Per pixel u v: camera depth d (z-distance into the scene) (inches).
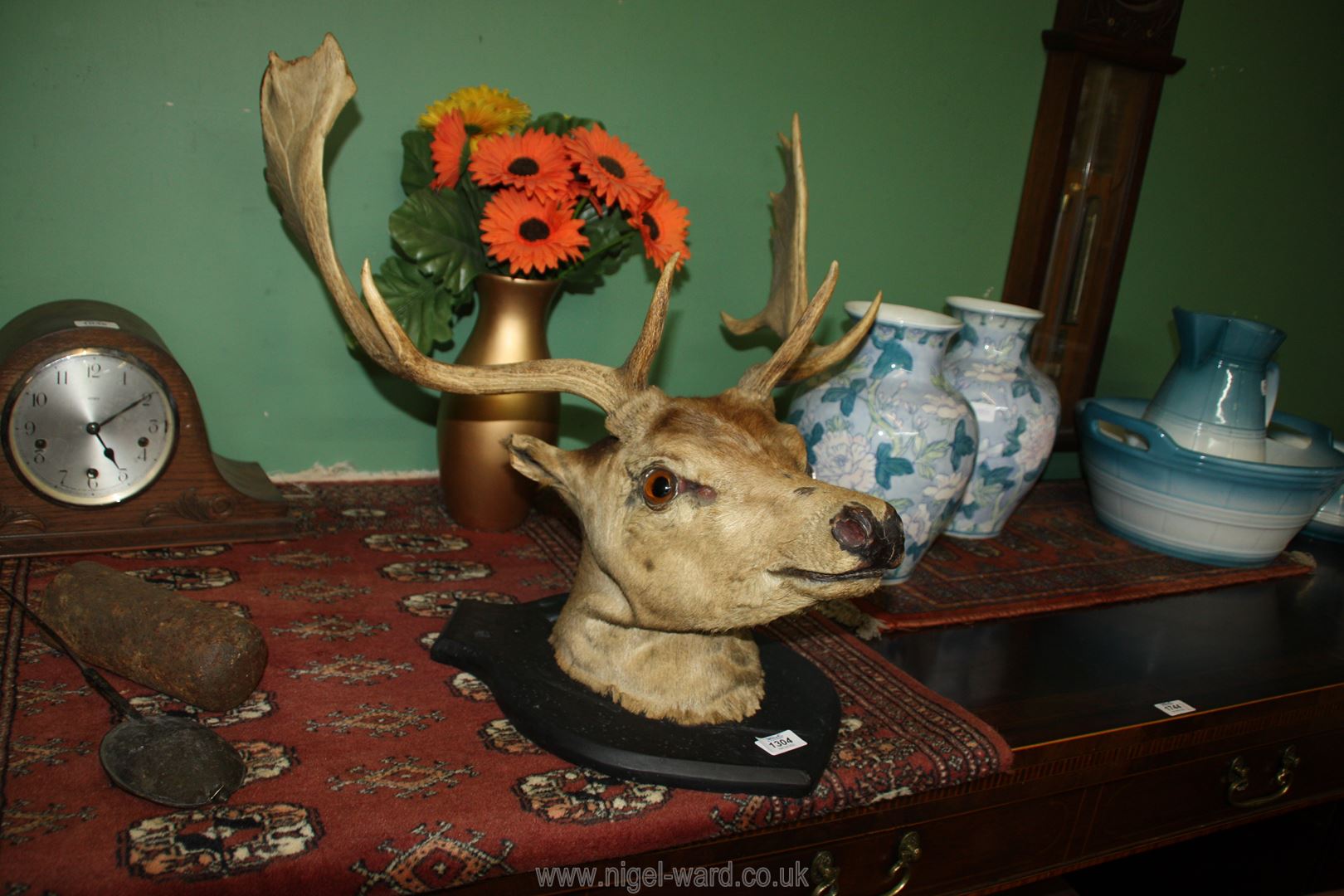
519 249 40.9
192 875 24.0
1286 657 44.7
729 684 32.8
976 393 51.3
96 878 23.5
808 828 31.7
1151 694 39.6
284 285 47.1
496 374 32.0
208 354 46.7
